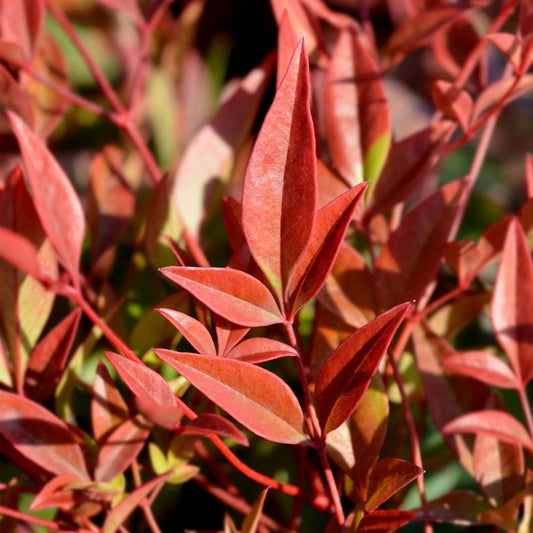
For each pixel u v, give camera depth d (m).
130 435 0.39
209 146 0.46
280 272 0.36
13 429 0.38
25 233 0.39
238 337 0.37
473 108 0.43
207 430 0.36
